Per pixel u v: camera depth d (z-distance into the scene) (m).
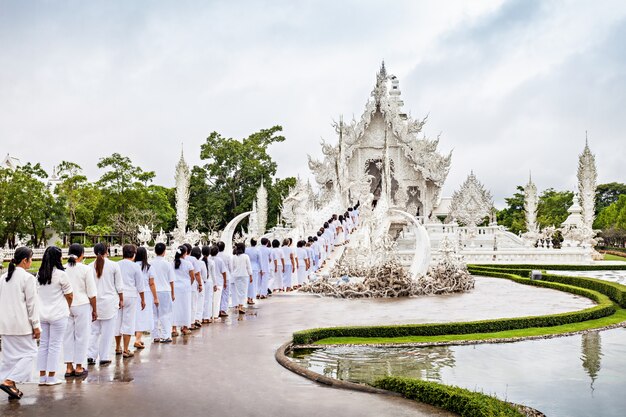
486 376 10.95
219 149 73.69
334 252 31.38
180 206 49.00
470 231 52.03
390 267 23.70
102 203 63.94
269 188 75.88
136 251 12.59
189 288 14.19
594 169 48.41
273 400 8.70
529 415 8.53
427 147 68.94
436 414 8.16
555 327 16.09
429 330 14.66
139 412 8.04
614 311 19.50
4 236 51.62
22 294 8.81
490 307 19.89
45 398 8.67
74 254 10.20
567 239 51.97
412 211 67.56
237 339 13.53
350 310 18.72
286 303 20.42
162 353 11.96
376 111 70.25
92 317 10.31
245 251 20.00
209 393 9.01
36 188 52.62
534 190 61.56
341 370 11.25
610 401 9.41
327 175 69.12
